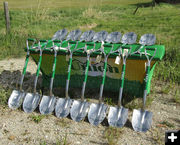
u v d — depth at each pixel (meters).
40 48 4.86
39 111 4.66
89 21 12.13
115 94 5.16
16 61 7.23
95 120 4.28
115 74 4.80
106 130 4.10
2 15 13.68
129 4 19.45
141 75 4.59
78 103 4.52
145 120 4.14
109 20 12.70
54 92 5.35
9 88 5.54
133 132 4.05
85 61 4.80
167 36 9.10
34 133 4.06
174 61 6.47
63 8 16.84
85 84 4.93
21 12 14.09
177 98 4.94
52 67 5.08
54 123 4.30
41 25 11.02
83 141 3.86
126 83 4.82
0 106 4.80
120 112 4.28
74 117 4.39
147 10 15.73
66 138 3.93
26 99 4.76
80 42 5.19
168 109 4.68
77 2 19.69
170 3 18.38
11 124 4.28
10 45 8.00
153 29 10.20
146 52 4.52
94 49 4.66
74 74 5.07
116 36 5.12
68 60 4.84
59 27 10.91
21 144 3.82
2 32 9.16
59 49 4.78
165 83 5.67
